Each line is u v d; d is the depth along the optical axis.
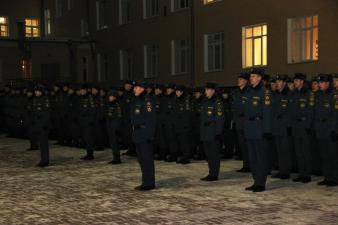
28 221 8.26
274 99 11.88
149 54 27.59
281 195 9.86
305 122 11.27
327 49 17.00
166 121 15.27
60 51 33.25
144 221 8.05
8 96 24.77
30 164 15.33
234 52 21.31
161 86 15.67
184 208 8.89
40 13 39.84
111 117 14.91
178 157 15.88
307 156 11.36
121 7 29.95
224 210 8.66
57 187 11.29
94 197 10.07
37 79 31.23
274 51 19.22
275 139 12.02
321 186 10.82
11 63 32.06
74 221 8.19
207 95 11.71
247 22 20.50
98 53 32.59
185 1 24.55
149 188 10.72
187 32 24.17
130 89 15.99
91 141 16.11
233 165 14.17
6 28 38.34
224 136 15.48
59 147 20.00
